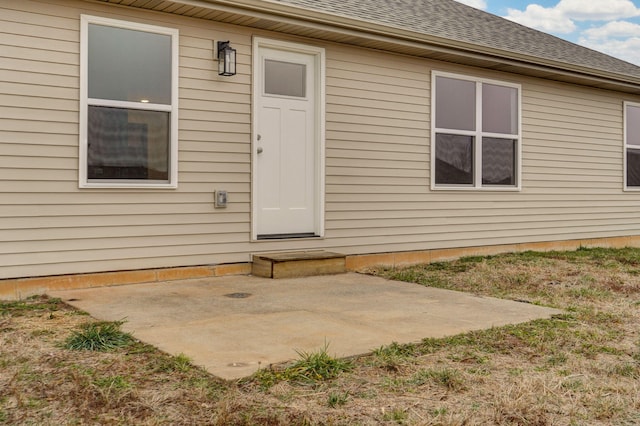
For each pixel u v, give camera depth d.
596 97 10.96
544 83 10.14
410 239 8.52
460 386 3.31
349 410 2.96
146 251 6.34
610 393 3.28
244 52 7.00
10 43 5.56
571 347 4.16
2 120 5.52
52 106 5.76
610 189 11.27
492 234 9.49
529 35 11.17
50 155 5.76
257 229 7.17
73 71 5.87
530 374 3.56
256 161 7.11
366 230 8.08
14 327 4.40
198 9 6.32
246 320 4.69
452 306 5.42
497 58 8.91
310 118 7.66
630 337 4.48
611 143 11.26
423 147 8.65
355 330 4.44
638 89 11.09
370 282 6.66
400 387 3.28
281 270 6.77
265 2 6.52
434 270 7.84
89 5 5.95
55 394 3.07
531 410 3.00
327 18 7.05
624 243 11.50
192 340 4.07
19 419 2.77
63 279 5.84
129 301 5.36
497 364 3.75
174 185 6.49
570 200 10.59
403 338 4.23
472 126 9.23
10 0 5.55
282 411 2.91
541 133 10.12
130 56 6.22
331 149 7.74
